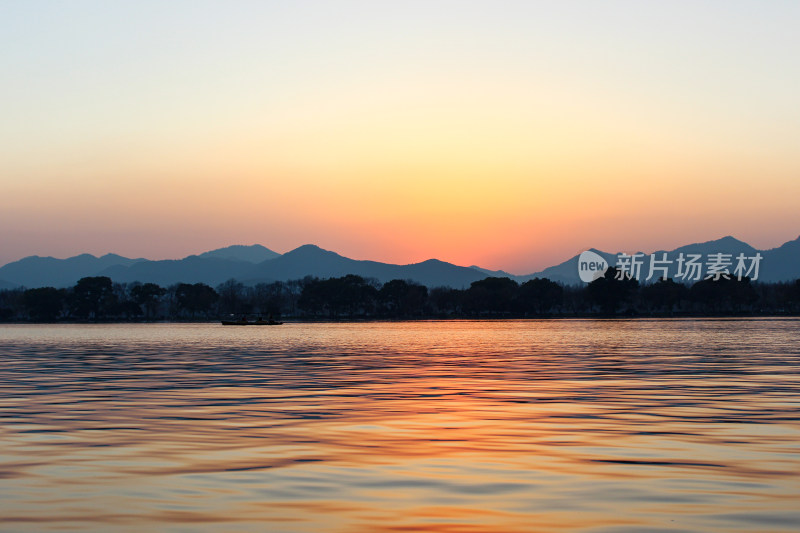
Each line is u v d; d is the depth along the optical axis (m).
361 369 50.97
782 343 85.19
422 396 33.81
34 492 16.03
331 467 18.45
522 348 79.38
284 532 13.26
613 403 30.89
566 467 18.34
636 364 53.75
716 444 21.30
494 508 14.73
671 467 18.25
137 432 23.77
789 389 36.22
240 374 47.03
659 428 24.20
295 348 83.44
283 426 24.94
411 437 22.72
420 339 109.50
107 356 68.50
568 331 139.88
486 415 27.47
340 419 26.58
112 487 16.47
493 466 18.50
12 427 24.81
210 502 15.22
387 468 18.33
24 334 150.00
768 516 13.99
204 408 29.78
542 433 23.38
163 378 44.16
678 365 52.44
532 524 13.69
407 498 15.51
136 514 14.35
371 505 14.98
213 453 20.25
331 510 14.64
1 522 13.84
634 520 13.84
